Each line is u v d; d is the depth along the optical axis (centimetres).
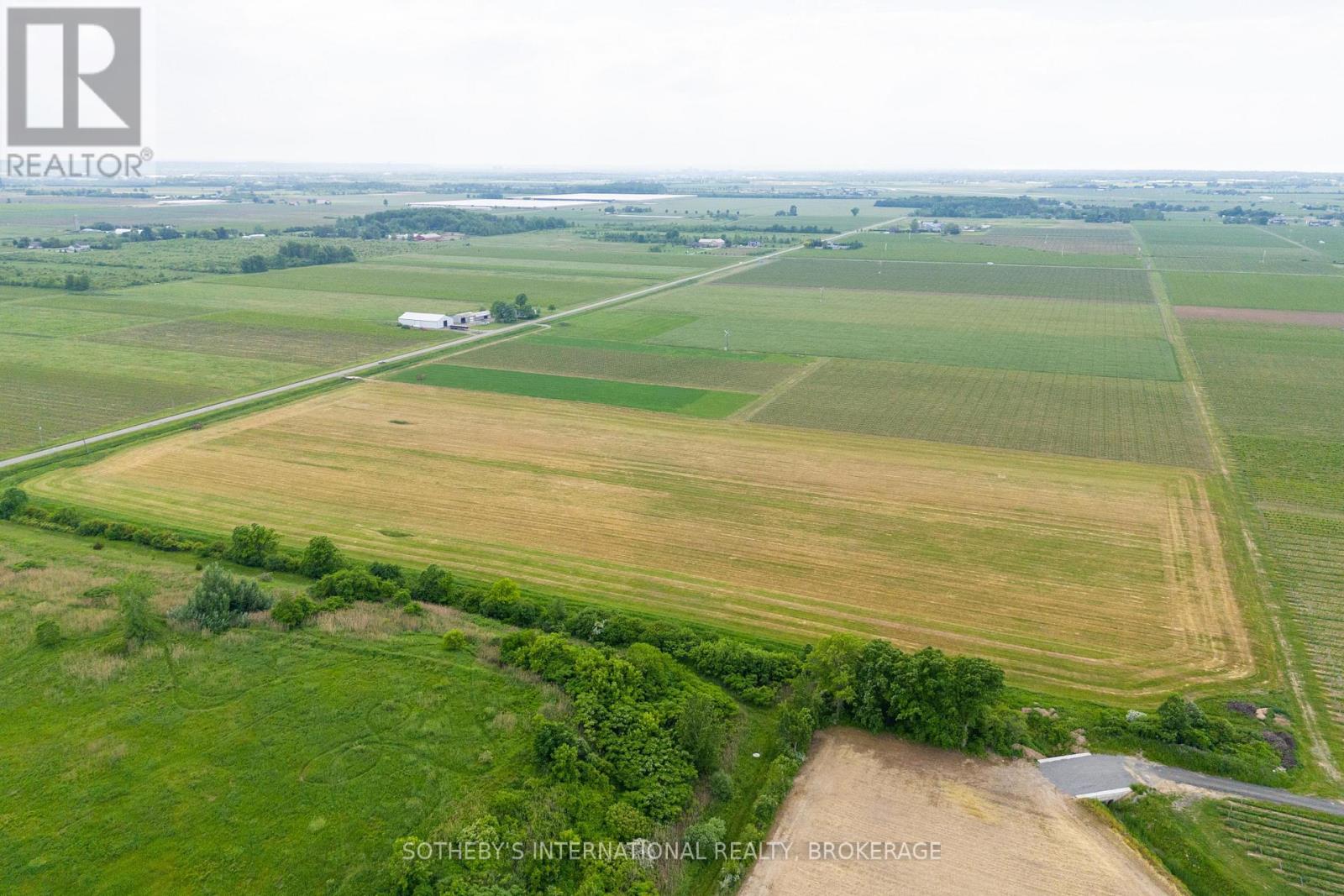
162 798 4350
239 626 5872
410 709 5041
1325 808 4366
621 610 6156
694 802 4441
